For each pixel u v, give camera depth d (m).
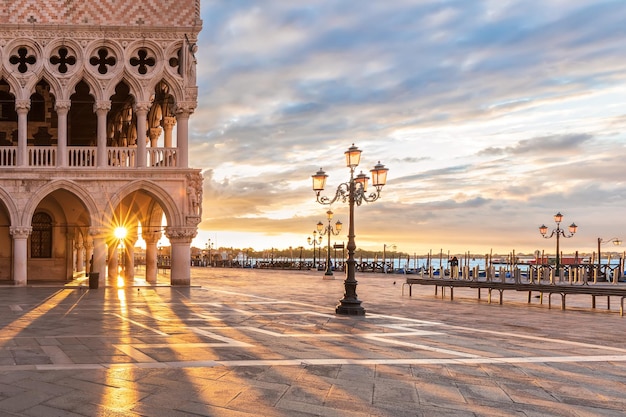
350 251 17.22
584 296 27.89
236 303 20.22
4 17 28.30
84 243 44.59
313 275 49.06
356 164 17.53
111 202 28.61
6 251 32.53
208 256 114.31
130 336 11.90
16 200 27.92
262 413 6.29
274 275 48.66
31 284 29.66
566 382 8.09
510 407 6.75
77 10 28.91
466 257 77.12
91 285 27.38
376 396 7.12
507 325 14.87
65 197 33.81
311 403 6.74
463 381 8.04
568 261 64.12
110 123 40.59
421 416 6.31
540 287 20.95
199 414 6.21
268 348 10.55
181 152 29.78
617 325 15.16
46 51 28.67
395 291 29.17
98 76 28.98
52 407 6.40
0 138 34.06
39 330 12.77
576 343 11.77
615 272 26.44
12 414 6.12
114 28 29.09
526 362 9.54
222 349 10.36
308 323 14.55
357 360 9.48
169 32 29.75
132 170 28.83
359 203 17.77
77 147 29.05
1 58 28.22
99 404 6.54
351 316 16.36
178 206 29.38
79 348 10.32
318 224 44.16
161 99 33.59
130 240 35.34
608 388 7.77
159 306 18.84
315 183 18.14
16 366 8.64
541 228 43.50
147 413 6.22
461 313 17.94
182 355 9.70
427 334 12.84
